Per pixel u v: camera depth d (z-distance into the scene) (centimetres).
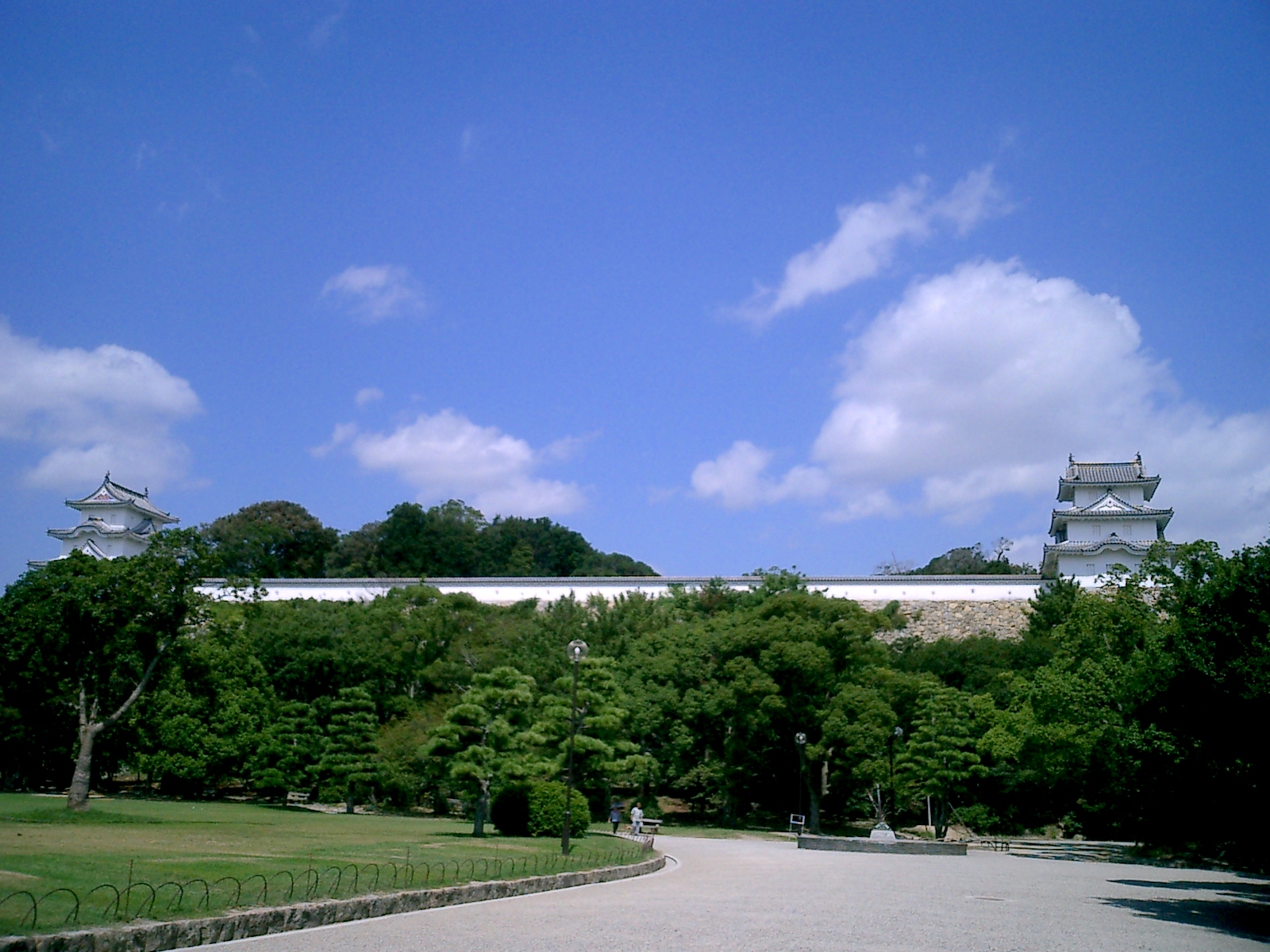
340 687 5284
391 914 1568
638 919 1591
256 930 1316
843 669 5291
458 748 3225
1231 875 3078
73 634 3288
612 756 3622
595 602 6494
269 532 9869
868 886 2341
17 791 4447
